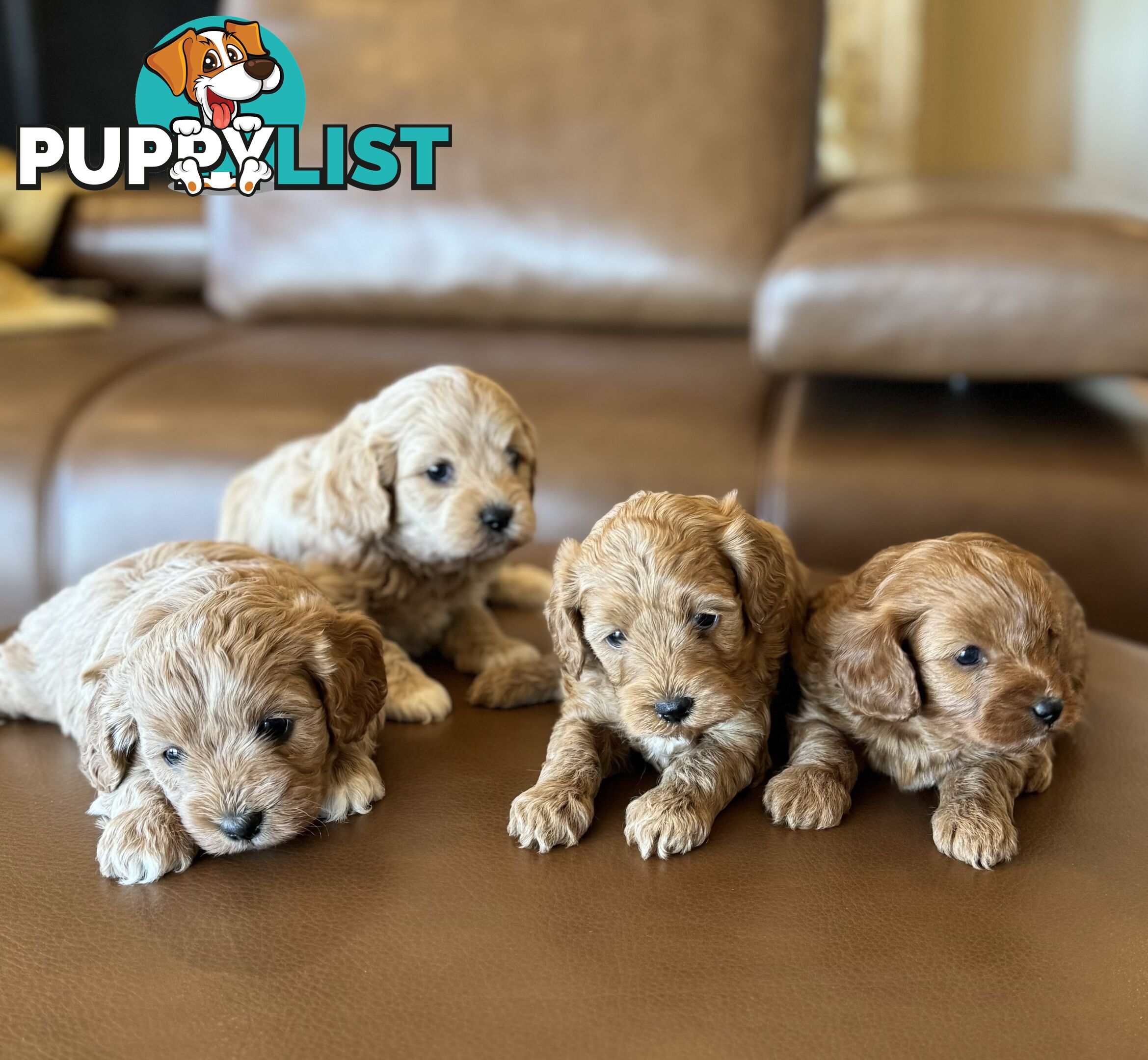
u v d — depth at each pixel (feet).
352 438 1.88
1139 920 1.25
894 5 5.33
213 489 2.68
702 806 1.39
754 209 3.31
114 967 1.20
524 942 1.22
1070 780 1.55
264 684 1.32
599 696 1.49
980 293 2.47
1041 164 5.62
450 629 2.02
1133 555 2.41
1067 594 1.51
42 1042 1.09
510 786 1.53
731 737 1.47
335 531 1.85
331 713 1.40
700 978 1.16
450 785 1.53
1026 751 1.37
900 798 1.50
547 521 2.60
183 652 1.31
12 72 5.14
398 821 1.45
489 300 3.43
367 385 2.88
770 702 1.54
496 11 3.41
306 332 3.41
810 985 1.15
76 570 2.75
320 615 1.41
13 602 2.77
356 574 1.88
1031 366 2.50
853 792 1.51
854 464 2.50
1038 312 2.45
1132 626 2.45
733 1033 1.09
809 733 1.53
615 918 1.25
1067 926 1.24
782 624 1.45
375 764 1.59
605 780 1.54
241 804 1.31
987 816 1.37
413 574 1.93
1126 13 5.16
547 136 3.37
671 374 2.94
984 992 1.14
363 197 3.45
